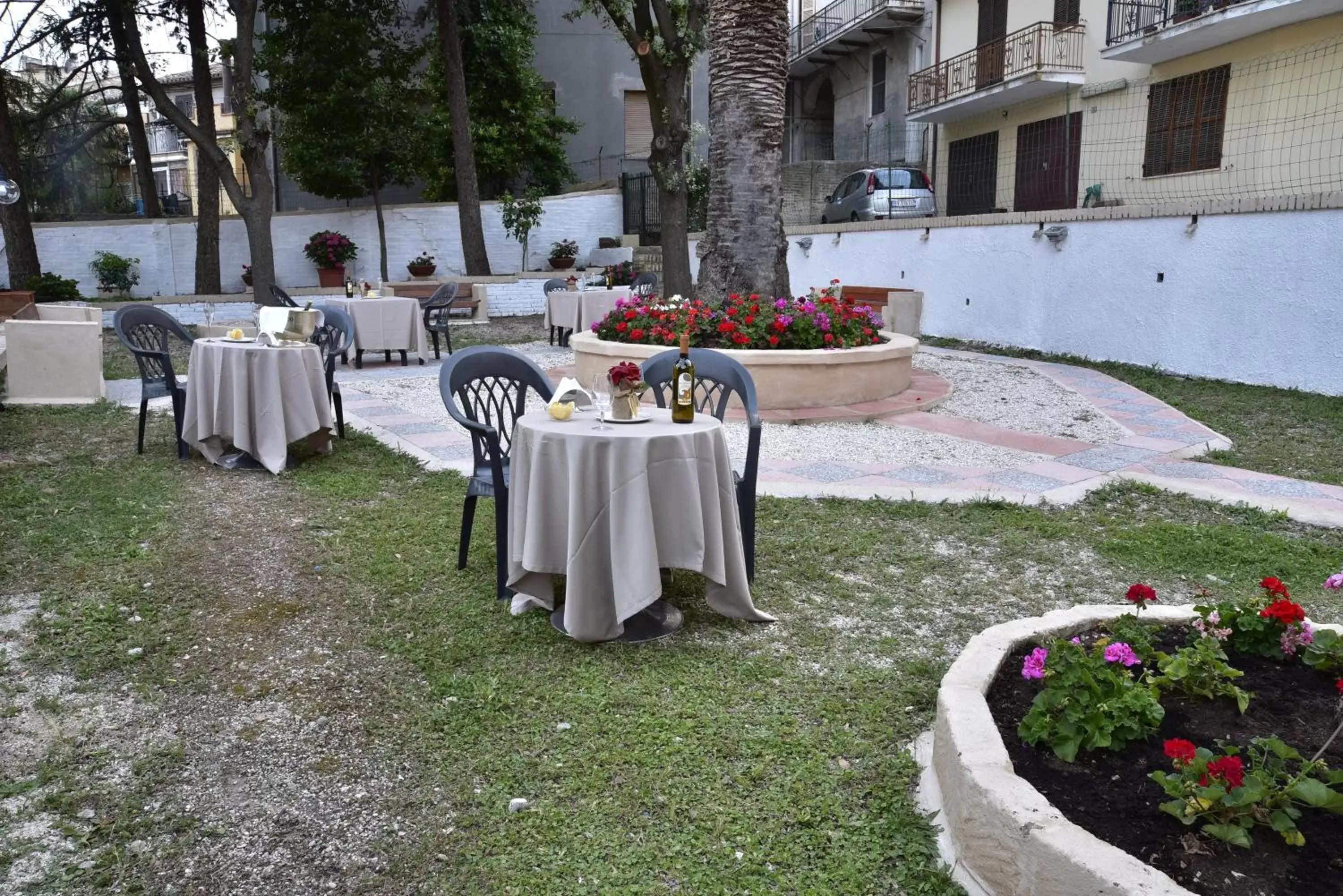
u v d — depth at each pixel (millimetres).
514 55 20062
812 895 2182
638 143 24156
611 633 3498
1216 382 9609
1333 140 12789
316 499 5355
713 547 3527
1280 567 4367
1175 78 15203
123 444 6809
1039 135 18516
